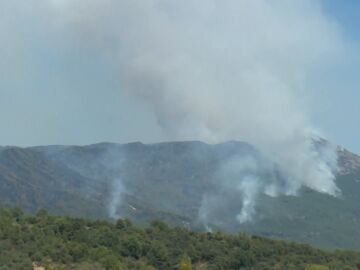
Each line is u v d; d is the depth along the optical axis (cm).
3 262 19300
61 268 19062
